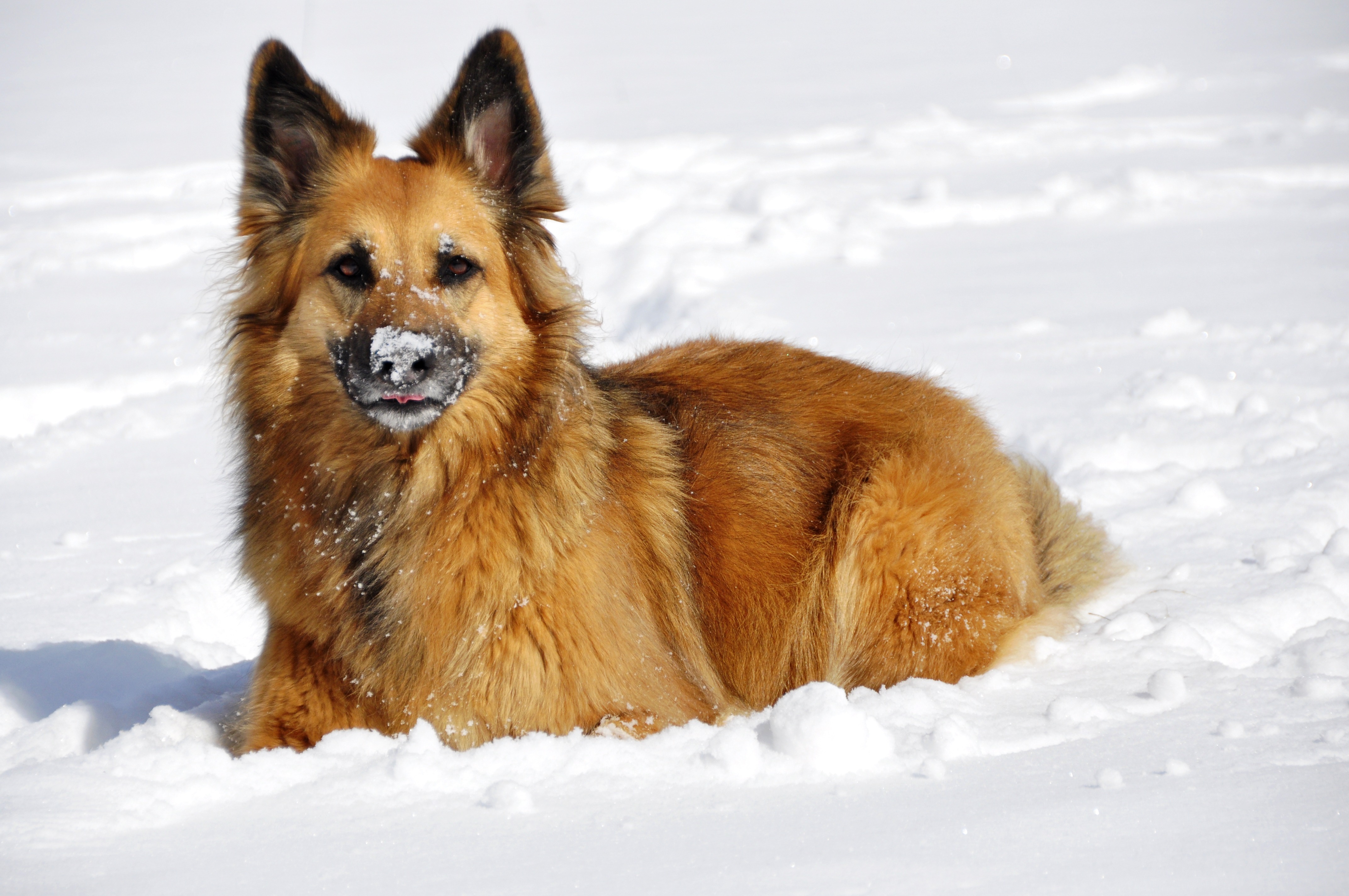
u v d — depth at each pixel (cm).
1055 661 769
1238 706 645
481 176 730
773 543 814
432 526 680
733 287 1981
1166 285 1870
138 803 552
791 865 459
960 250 2184
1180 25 5912
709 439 830
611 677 684
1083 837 474
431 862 481
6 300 2159
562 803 544
